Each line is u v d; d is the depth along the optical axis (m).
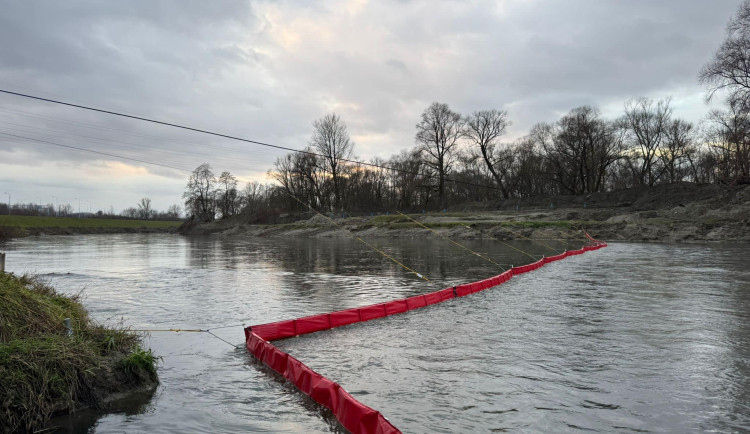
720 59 38.81
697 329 9.59
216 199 100.50
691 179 80.75
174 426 4.98
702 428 5.00
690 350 8.03
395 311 11.52
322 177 81.56
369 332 9.52
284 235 70.38
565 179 78.50
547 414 5.34
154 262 27.23
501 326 10.00
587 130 66.38
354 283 17.31
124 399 5.73
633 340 8.73
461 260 27.08
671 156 69.00
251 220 87.94
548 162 74.25
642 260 25.62
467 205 73.69
